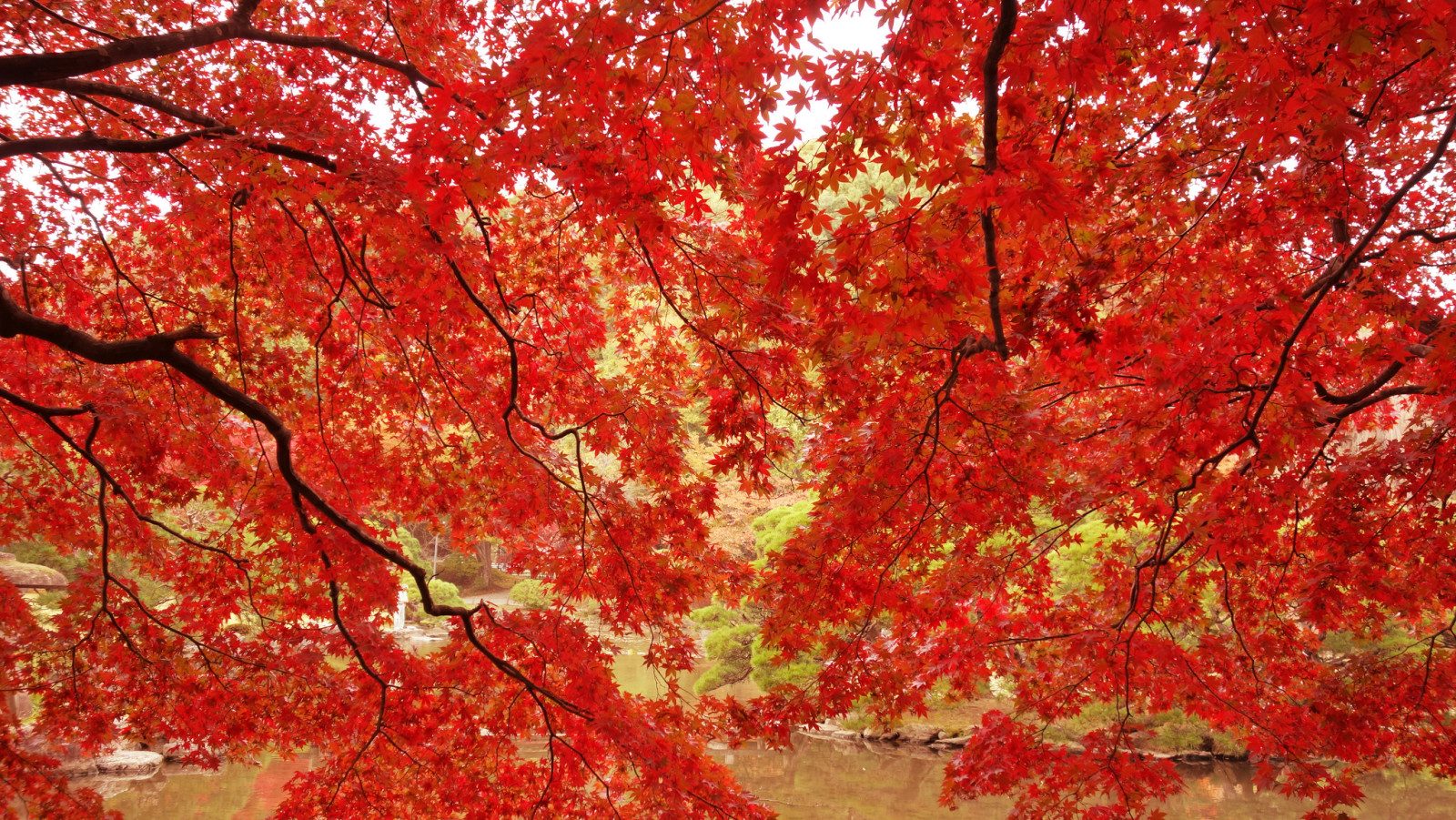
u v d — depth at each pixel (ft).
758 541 49.29
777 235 7.11
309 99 11.79
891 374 13.57
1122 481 14.05
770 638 15.20
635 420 15.37
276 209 14.73
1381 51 10.05
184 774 42.52
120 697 14.66
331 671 15.69
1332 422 12.58
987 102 6.31
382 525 20.51
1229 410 12.75
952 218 9.41
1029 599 18.57
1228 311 11.55
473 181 7.20
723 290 12.56
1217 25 6.68
